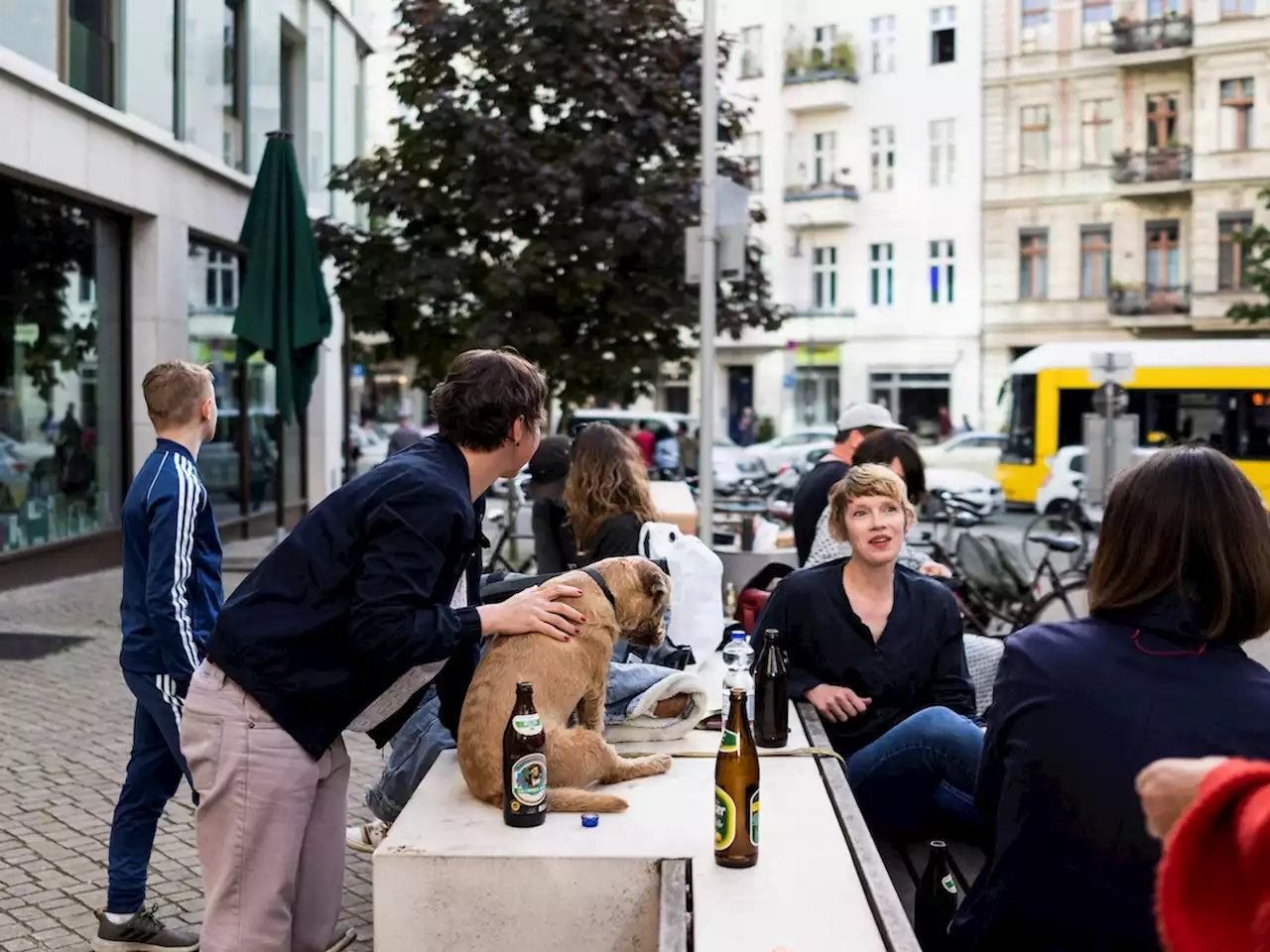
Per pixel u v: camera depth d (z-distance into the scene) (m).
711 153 9.70
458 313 13.65
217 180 15.31
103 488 13.58
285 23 17.91
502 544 12.62
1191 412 23.66
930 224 40.31
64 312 12.64
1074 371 24.94
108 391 13.63
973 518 15.09
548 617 3.13
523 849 2.80
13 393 11.79
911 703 4.34
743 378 44.22
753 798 2.79
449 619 2.93
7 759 6.45
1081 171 37.75
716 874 2.74
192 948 4.19
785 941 2.44
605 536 5.09
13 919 4.45
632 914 2.79
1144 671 2.39
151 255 13.75
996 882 2.54
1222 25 34.78
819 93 41.12
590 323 13.03
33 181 11.60
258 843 2.97
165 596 3.83
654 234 12.48
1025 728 2.47
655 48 13.20
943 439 38.09
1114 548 2.48
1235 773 1.36
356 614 2.82
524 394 3.07
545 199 12.55
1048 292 38.59
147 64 13.48
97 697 7.80
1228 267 35.38
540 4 12.68
